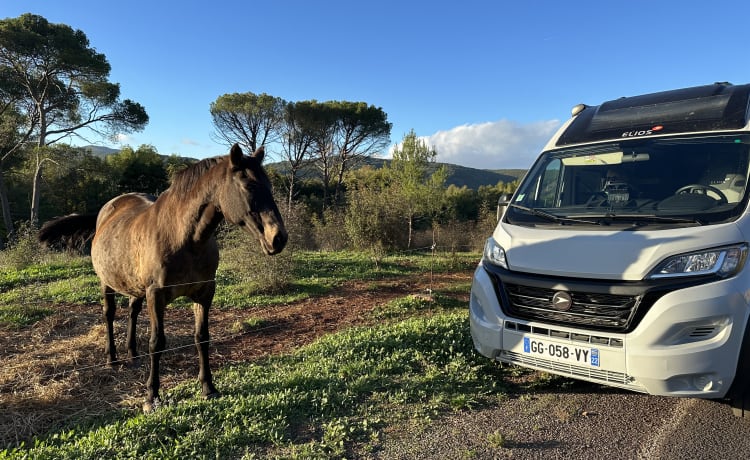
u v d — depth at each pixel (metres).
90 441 3.23
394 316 7.23
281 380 4.18
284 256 9.30
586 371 3.23
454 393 3.92
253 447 3.10
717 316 2.85
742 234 3.02
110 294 5.10
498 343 3.66
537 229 3.85
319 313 7.55
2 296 8.13
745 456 2.87
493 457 2.93
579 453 2.96
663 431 3.22
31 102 26.66
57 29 25.36
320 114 34.50
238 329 6.49
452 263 13.02
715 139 3.77
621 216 3.58
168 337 5.96
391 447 3.09
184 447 3.06
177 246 3.78
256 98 32.81
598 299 3.20
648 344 2.96
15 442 3.50
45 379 4.62
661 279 3.01
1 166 25.33
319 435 3.28
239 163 3.43
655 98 4.57
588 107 5.17
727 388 2.90
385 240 16.27
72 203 30.28
